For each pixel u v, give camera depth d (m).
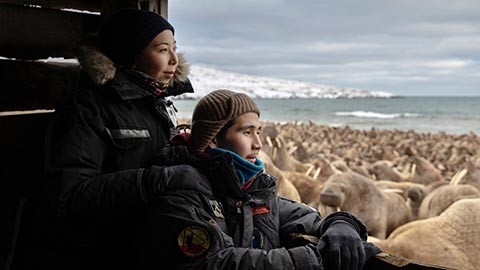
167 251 1.83
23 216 2.25
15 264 2.20
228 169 1.94
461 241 5.27
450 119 77.50
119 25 2.29
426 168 10.92
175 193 1.90
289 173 9.02
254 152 2.08
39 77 2.92
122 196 1.92
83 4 3.24
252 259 1.81
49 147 2.09
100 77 2.15
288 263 1.81
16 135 2.80
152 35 2.28
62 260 2.15
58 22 3.05
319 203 7.75
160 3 3.32
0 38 2.79
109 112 2.14
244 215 1.98
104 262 2.16
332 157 15.23
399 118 79.88
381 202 7.37
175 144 2.20
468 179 10.30
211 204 1.94
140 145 2.17
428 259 5.21
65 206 1.97
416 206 8.21
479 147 22.69
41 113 2.96
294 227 2.17
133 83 2.23
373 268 1.88
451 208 5.53
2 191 2.73
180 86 2.59
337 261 1.83
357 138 26.88
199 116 2.06
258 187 2.05
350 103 169.62
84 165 2.04
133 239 2.07
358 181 7.27
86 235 2.13
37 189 2.55
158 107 2.29
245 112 2.05
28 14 2.91
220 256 1.82
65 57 3.14
